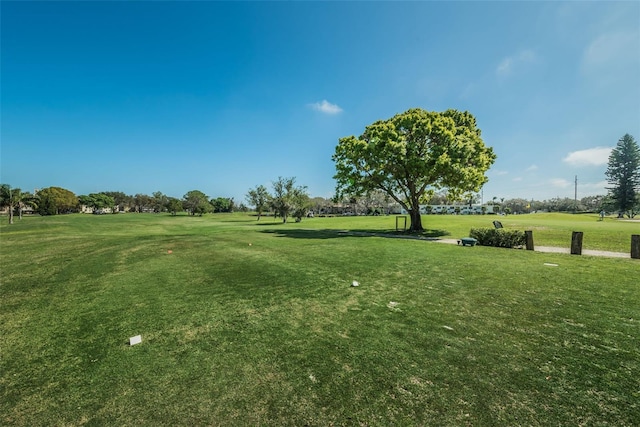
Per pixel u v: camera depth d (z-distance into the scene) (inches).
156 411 116.0
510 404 115.7
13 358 161.3
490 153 972.6
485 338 173.3
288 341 173.9
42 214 3257.9
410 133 863.1
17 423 111.3
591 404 115.3
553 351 157.3
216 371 143.6
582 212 3449.8
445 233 868.6
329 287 287.1
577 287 273.9
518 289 270.1
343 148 982.4
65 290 296.0
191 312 225.8
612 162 2423.7
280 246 588.7
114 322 209.3
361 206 3811.5
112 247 620.4
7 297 275.4
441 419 108.0
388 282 301.9
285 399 121.3
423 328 188.4
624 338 171.3
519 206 4192.9
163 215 3710.6
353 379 134.1
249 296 262.7
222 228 1294.3
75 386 134.1
